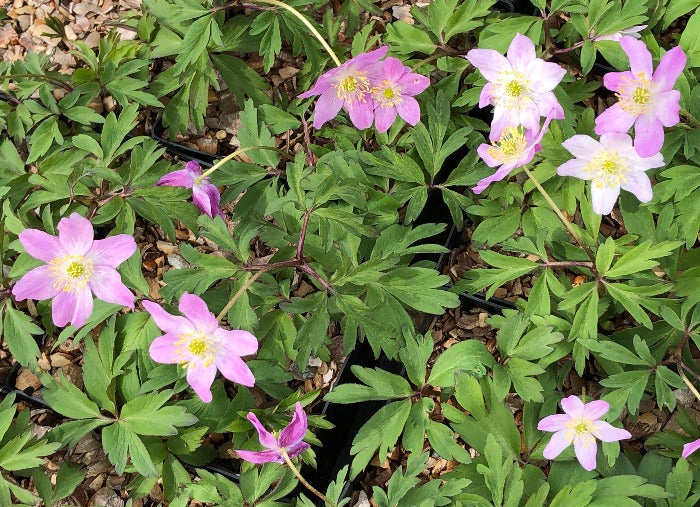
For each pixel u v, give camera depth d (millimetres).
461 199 323
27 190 342
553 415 274
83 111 350
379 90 314
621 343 308
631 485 280
